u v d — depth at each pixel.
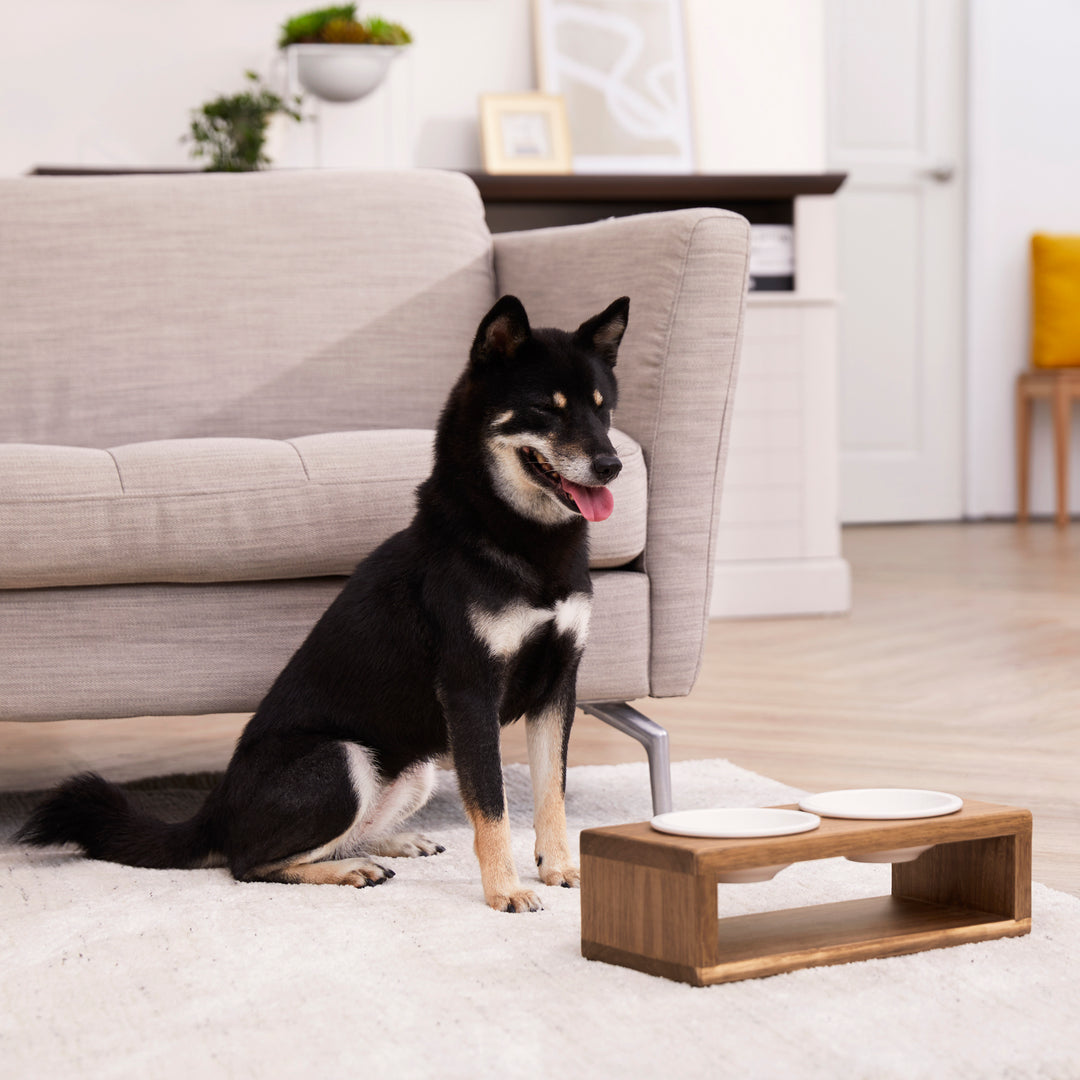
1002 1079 1.26
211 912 1.78
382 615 1.93
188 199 2.97
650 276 2.38
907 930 1.62
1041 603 4.69
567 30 4.79
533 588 1.86
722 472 2.37
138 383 2.83
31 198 2.92
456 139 4.79
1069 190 6.90
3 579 2.06
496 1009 1.44
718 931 1.62
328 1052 1.34
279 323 2.89
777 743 2.92
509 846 1.84
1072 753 2.78
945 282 6.83
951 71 6.68
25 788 2.71
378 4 4.66
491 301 3.01
